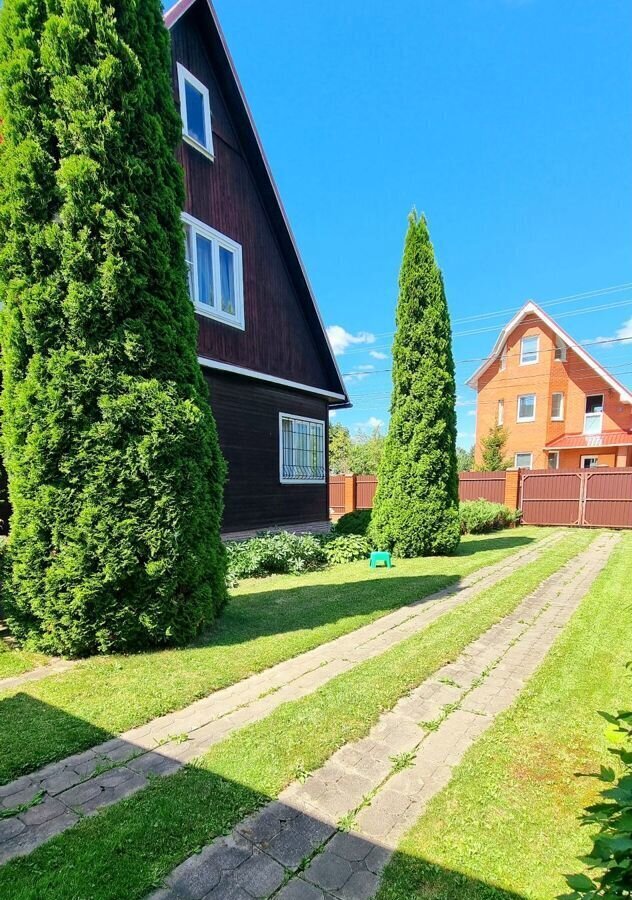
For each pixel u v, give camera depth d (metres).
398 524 7.65
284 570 6.72
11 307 3.13
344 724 2.36
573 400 18.98
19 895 1.36
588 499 11.93
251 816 1.70
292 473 9.38
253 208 8.34
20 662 3.14
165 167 3.49
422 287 7.52
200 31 7.30
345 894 1.38
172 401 3.31
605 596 5.04
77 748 2.12
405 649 3.42
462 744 2.20
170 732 2.28
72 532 3.11
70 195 3.03
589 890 0.82
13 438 3.17
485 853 1.54
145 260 3.30
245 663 3.11
